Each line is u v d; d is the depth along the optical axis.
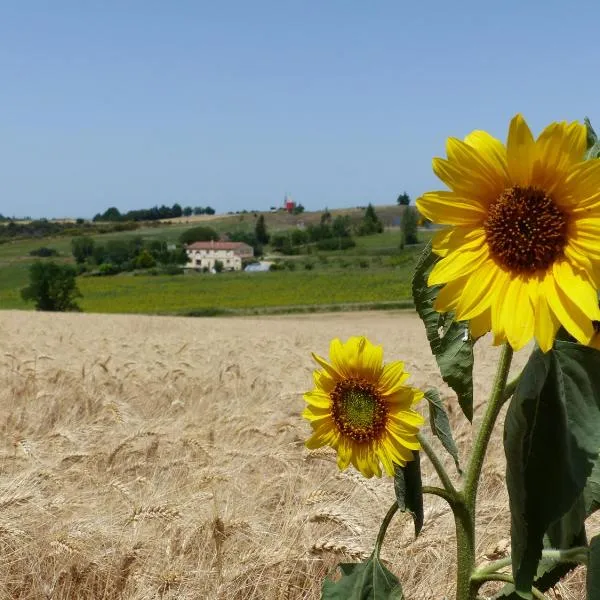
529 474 1.70
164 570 4.39
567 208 1.62
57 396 9.88
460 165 1.67
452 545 4.51
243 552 4.62
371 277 112.06
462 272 1.66
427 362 13.81
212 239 180.00
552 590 3.54
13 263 160.75
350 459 2.27
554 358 1.69
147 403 10.02
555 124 1.60
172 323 42.50
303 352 18.59
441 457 6.59
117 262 156.62
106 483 5.67
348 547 4.19
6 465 6.06
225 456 6.14
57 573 4.43
